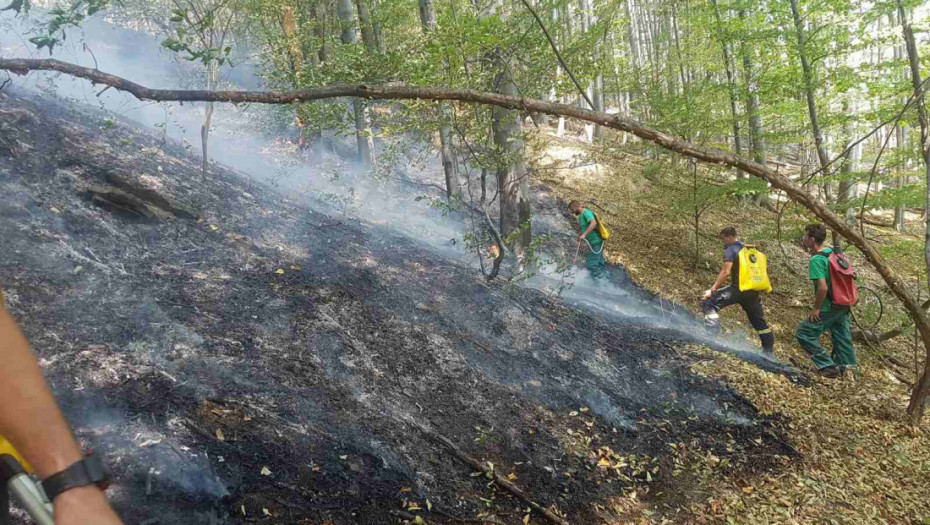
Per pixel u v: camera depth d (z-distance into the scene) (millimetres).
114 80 2467
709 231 13469
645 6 19594
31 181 5301
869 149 13703
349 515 3316
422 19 8438
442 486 3863
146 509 2838
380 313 5559
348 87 2512
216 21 7016
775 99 10938
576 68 6734
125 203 5477
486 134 6492
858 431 6008
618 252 11602
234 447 3426
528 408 5039
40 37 2381
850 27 9594
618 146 6879
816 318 7355
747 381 6578
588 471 4555
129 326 4121
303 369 4379
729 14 11539
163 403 3529
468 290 6738
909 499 5016
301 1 9031
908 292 5414
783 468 5176
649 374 6309
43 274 4316
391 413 4332
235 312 4777
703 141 10688
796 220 10430
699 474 4871
